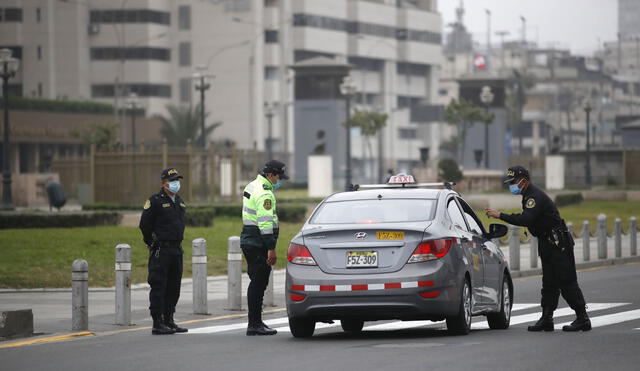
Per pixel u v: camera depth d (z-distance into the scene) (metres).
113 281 80.44
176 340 48.53
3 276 79.19
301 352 42.91
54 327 54.22
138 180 157.50
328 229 46.38
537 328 49.84
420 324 55.44
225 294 72.25
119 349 45.12
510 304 54.31
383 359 39.94
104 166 159.88
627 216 169.12
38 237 95.75
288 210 141.00
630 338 45.72
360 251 45.97
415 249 45.72
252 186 51.06
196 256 61.06
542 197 49.31
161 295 51.69
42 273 81.31
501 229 52.00
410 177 51.69
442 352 41.62
